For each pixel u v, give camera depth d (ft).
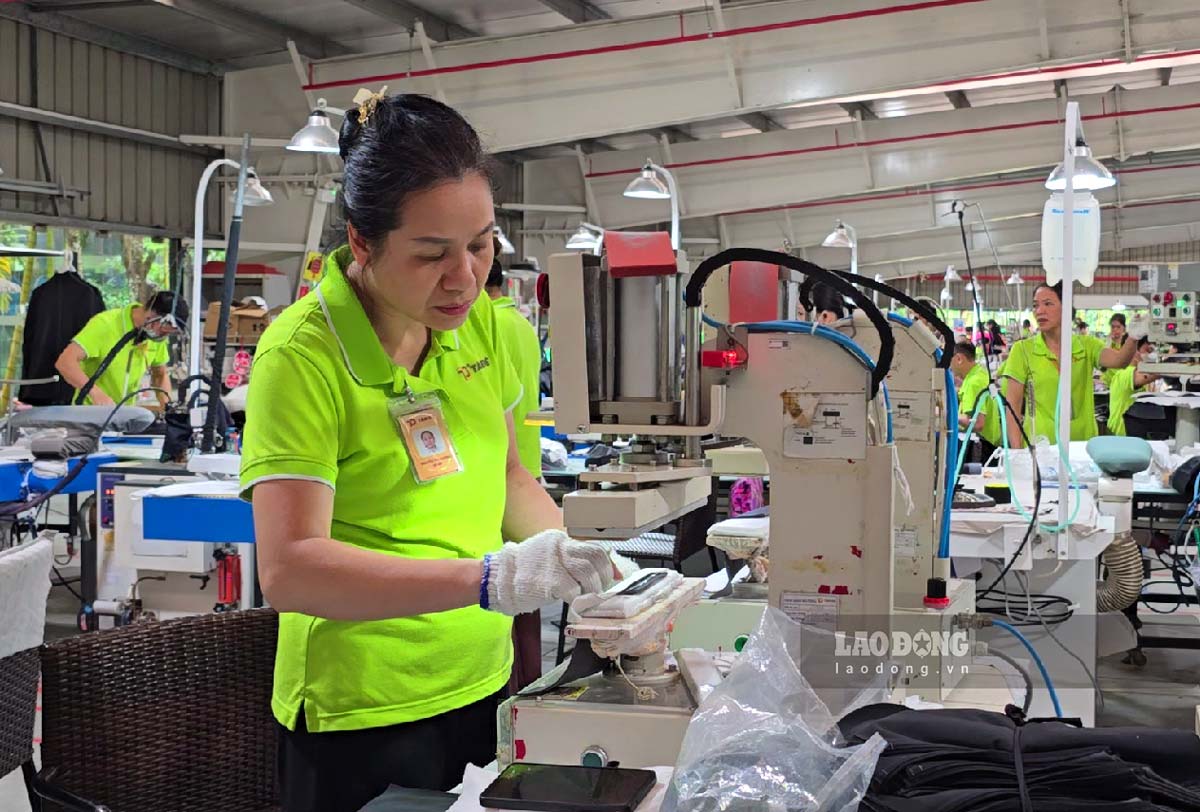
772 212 44.65
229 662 6.73
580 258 4.72
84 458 13.19
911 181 33.63
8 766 6.07
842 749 4.24
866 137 33.88
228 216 30.96
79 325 26.11
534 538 4.43
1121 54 20.70
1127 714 13.17
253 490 4.79
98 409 16.47
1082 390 17.85
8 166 28.04
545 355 19.43
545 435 17.88
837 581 4.95
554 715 4.75
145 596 12.86
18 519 16.29
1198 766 4.17
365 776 5.27
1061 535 9.96
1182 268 25.58
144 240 32.40
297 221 30.19
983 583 10.81
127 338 14.49
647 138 42.39
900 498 5.89
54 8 28.35
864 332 6.69
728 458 7.00
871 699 4.96
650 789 4.42
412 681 5.30
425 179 4.41
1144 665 15.20
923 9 21.75
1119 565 12.03
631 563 5.55
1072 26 20.81
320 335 4.95
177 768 6.53
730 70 23.02
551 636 16.46
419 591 4.43
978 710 4.79
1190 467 14.14
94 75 30.12
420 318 4.74
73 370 18.85
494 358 5.81
